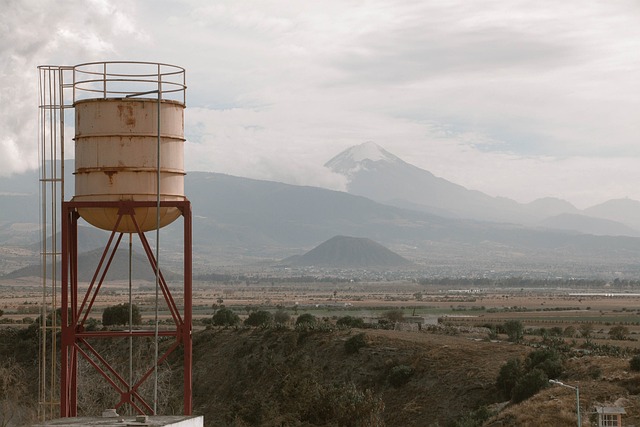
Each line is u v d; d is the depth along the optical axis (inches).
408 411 4077.3
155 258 1786.4
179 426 1443.2
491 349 4463.6
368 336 4864.7
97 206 1673.2
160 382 3939.5
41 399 2215.8
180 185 1728.6
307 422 3545.8
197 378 5073.8
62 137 1769.2
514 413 3179.1
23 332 5088.6
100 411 3132.4
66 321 1708.9
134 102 1678.2
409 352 4581.7
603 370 3550.7
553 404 3169.3
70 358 1720.0
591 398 3191.4
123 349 5039.4
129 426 1391.5
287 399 3818.9
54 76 1774.1
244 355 5064.0
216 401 4817.9
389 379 4399.6
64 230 1700.3
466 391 4001.0
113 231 1737.2
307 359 4808.1
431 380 4237.2
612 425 2847.0
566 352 4424.2
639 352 4785.9
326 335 5039.4
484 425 3208.7
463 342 4722.0
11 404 2536.9
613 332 6934.1
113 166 1672.0
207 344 5349.4
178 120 1723.7
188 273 1718.8
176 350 4842.5
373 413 3644.2
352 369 4623.5
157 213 1656.0
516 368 3858.3
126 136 1674.5
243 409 3868.1
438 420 3909.9
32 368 4586.6
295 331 5157.5
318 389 3779.5
